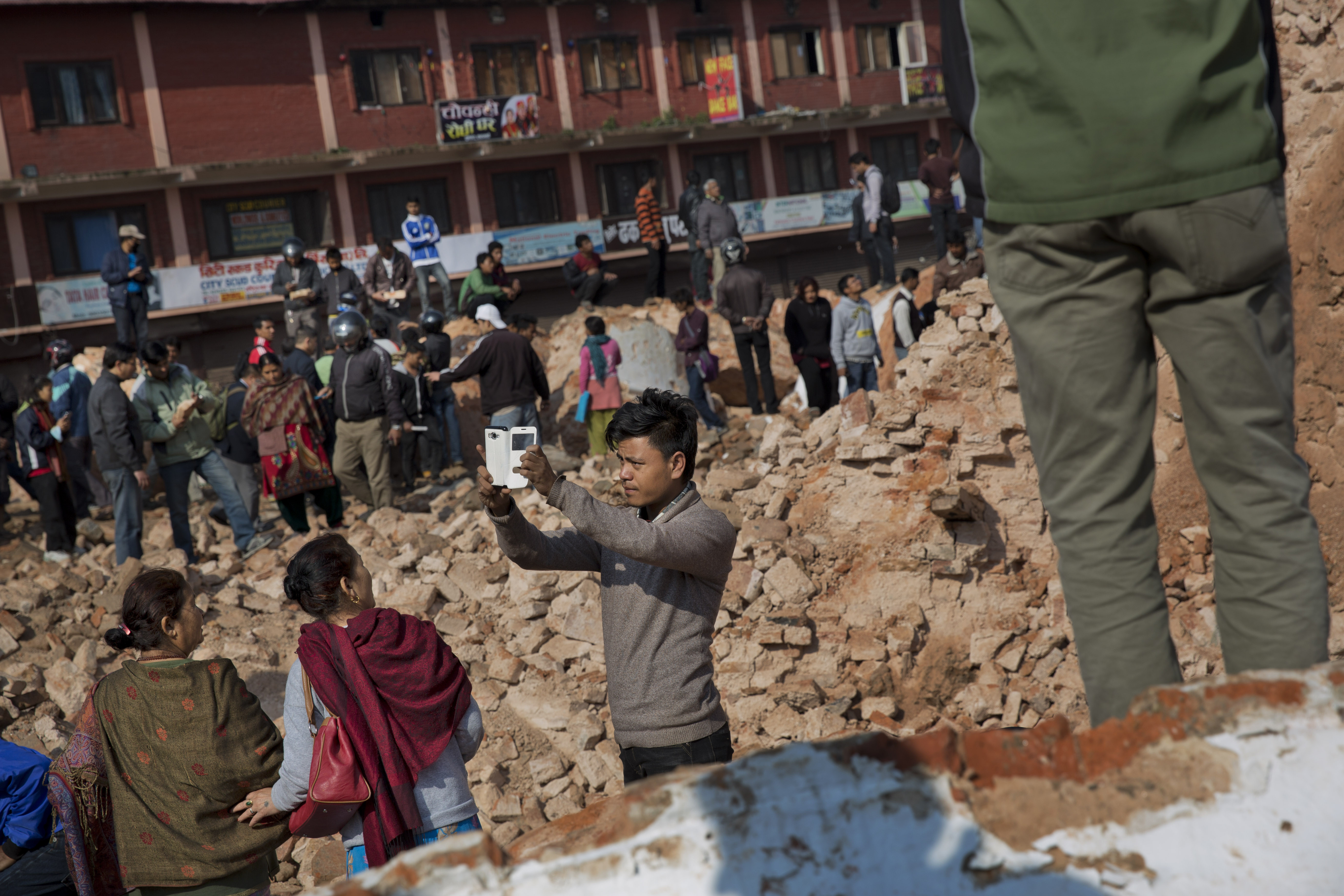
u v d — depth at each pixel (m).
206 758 2.89
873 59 31.23
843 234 29.88
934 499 5.88
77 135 22.52
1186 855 1.23
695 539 2.60
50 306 21.77
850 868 1.26
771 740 5.36
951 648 5.74
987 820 1.28
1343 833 1.22
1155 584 1.54
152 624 3.05
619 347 10.78
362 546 7.95
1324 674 1.36
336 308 14.73
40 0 21.78
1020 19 1.48
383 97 25.62
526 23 27.11
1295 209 5.38
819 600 5.94
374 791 2.59
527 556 2.73
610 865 1.28
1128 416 1.53
